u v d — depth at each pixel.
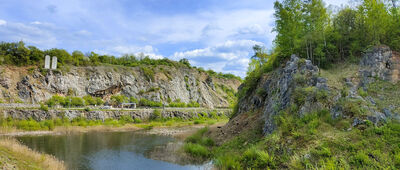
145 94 83.06
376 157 13.09
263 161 16.70
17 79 56.00
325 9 29.94
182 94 99.94
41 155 21.31
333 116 18.14
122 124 53.34
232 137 27.25
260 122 25.77
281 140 17.88
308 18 30.33
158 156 25.39
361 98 18.69
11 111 41.97
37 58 64.62
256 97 31.27
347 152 14.17
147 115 63.41
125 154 26.44
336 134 16.02
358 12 28.05
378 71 21.73
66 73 67.19
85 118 50.59
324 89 20.41
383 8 24.97
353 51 26.45
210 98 116.31
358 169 12.61
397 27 24.61
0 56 57.59
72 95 64.56
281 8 33.22
